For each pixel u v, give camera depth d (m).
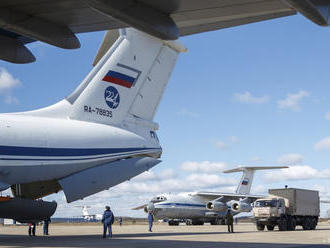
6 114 11.23
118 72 12.89
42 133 11.18
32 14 7.73
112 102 12.77
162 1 6.52
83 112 12.32
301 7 5.68
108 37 13.48
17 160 10.60
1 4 7.32
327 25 6.16
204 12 7.09
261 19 7.38
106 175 12.17
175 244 10.54
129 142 12.75
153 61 13.50
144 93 13.41
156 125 13.77
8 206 10.73
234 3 6.75
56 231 22.47
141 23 6.55
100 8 6.14
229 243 11.02
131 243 10.95
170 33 6.94
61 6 7.42
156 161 13.12
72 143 11.63
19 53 9.14
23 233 19.77
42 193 12.81
